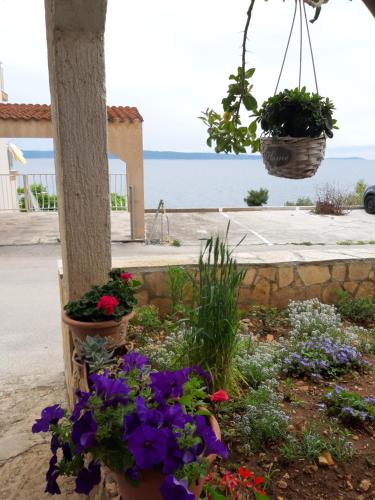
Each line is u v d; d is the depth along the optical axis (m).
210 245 2.22
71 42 2.16
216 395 1.60
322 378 2.59
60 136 2.27
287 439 1.95
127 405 1.24
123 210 13.21
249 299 3.67
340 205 14.95
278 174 2.02
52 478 1.40
